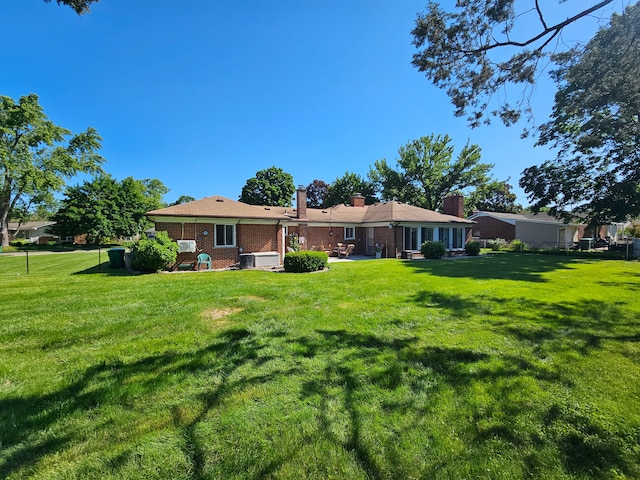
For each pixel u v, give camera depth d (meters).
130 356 3.68
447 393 2.85
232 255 14.09
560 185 20.16
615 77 5.34
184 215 12.78
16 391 2.86
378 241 20.11
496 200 44.25
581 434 2.28
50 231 33.03
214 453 2.08
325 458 2.04
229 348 3.92
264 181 41.25
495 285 8.37
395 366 3.42
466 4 4.91
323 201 46.53
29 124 28.53
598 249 24.25
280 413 2.53
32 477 1.90
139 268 11.72
